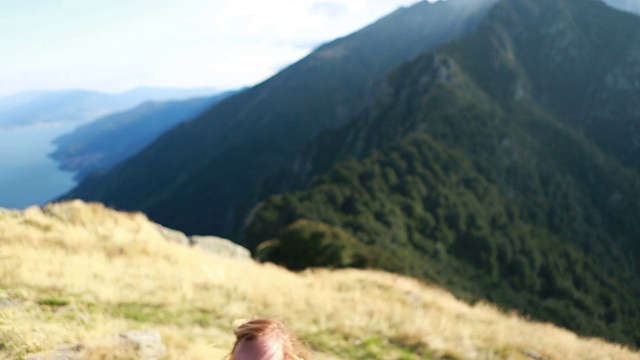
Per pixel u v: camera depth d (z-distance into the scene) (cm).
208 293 1273
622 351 1484
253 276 1720
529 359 1148
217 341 876
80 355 622
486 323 1480
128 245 1738
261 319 208
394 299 1608
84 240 1647
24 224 1678
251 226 10019
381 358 1012
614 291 14500
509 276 12975
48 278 1085
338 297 1523
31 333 680
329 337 1090
